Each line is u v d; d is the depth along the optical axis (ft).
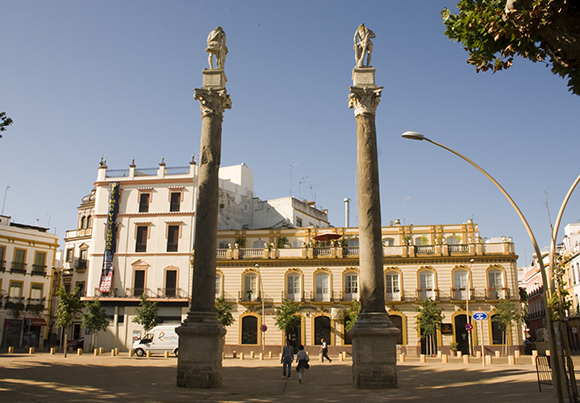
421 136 65.21
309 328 164.35
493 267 160.04
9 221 194.18
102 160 190.29
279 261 169.78
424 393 61.52
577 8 35.40
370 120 74.43
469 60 44.73
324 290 167.43
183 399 55.11
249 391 63.98
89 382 67.77
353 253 169.07
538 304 268.82
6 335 182.91
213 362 65.77
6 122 67.26
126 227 183.52
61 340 192.03
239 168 222.89
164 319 173.47
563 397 52.54
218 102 75.10
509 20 38.52
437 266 163.12
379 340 66.39
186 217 181.27
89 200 213.25
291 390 66.03
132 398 54.65
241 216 214.69
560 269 90.22
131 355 135.64
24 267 192.44
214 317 68.85
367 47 77.41
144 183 186.09
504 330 155.43
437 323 155.84
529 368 99.09
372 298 68.85
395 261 164.96
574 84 40.86
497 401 52.75
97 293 178.60
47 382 64.64
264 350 163.94
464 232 185.26
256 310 167.73
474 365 111.96
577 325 199.00
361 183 72.54
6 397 50.57
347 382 78.43
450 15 44.47
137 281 179.22
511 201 61.67
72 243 210.79
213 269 70.18
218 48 77.15
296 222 217.97
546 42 38.47
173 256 179.01
